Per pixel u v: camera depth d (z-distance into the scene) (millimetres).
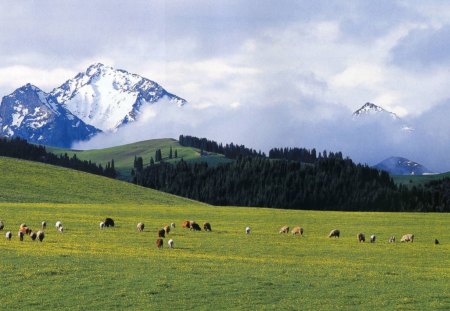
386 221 99500
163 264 46375
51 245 56906
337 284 41188
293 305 35875
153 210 110938
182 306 35156
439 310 35438
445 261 57188
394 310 35281
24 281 39719
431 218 105500
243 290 38750
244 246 63188
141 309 34469
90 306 34875
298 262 51562
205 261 49156
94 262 46281
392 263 55562
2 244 55875
